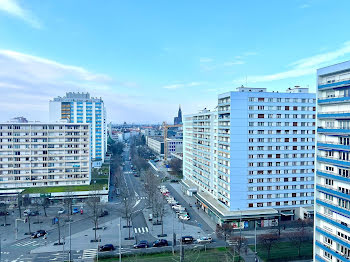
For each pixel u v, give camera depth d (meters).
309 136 93.06
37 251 74.06
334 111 51.69
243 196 89.69
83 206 115.25
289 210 92.88
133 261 68.50
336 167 50.84
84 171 131.50
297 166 92.62
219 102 97.94
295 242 75.06
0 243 79.25
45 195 114.38
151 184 131.00
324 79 54.59
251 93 88.69
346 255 47.50
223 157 94.44
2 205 109.81
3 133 122.75
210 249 75.31
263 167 90.25
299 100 91.81
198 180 124.94
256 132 89.38
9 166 123.75
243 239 73.94
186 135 145.88
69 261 68.25
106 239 82.44
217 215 90.19
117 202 123.50
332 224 50.91
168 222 97.75
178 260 68.88
